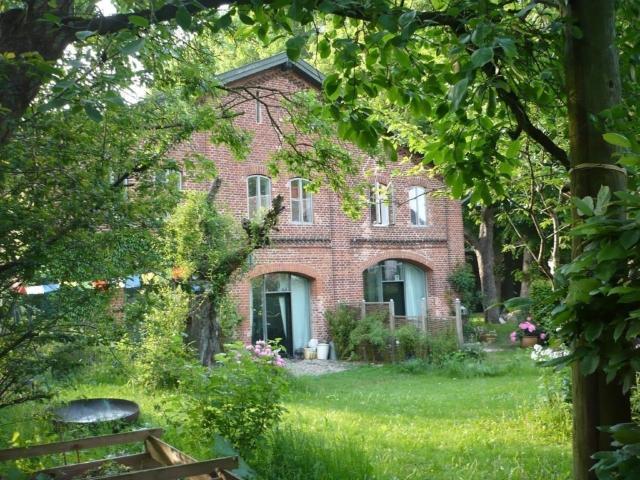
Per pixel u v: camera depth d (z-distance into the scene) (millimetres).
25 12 3637
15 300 4363
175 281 12062
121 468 4539
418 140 8141
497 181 4438
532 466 6926
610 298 2260
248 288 20375
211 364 14930
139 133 5965
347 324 21453
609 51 2998
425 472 6770
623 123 2959
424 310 21500
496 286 32000
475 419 10000
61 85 2971
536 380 14320
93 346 4832
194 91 6848
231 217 16047
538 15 4070
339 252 22516
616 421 2807
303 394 13312
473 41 3021
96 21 3662
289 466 6168
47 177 4309
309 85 21016
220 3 3648
